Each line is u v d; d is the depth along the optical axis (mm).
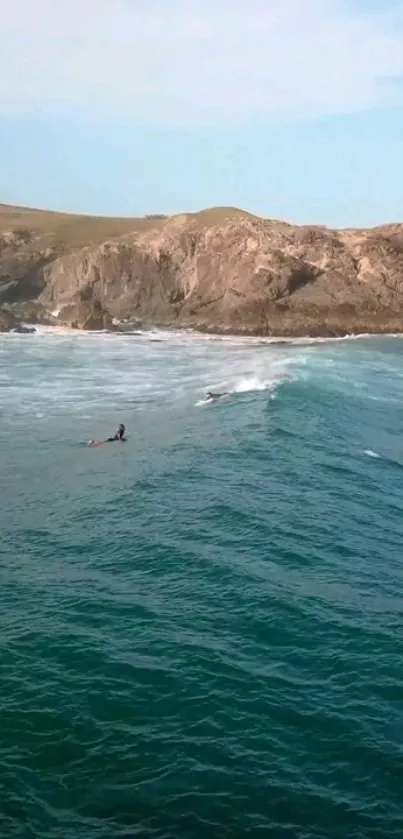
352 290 81312
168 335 75375
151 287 87188
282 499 22047
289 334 76250
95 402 37281
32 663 13344
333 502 22016
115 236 110250
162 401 37500
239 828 9945
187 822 10016
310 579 16984
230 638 14344
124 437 29531
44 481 24031
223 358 56000
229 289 83188
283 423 31250
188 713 12109
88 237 109125
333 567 17656
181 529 19625
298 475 24391
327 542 19047
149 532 19453
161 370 48969
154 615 15133
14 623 14734
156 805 10273
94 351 60219
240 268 83500
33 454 27344
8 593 16078
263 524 19969
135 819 10039
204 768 10953
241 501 21703
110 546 18641
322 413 33875
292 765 11070
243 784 10680
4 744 11273
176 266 88312
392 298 80938
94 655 13617
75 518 20578
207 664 13422
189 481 23609
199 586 16469
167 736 11586
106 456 26859
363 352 62469
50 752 11164
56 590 16250
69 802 10266
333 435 29891
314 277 82625
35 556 18078
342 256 84188
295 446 27844
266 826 9992
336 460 26375
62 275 91875
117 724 11820
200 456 26469
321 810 10273
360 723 11953
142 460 26203
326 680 13070
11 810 10039
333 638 14430
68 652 13711
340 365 52469
